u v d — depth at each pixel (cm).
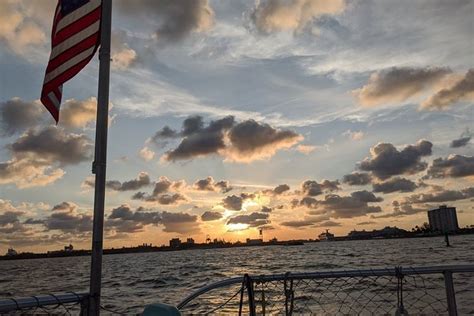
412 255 7838
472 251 8431
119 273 7269
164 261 14200
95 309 338
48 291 4434
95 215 354
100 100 374
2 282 6594
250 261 10069
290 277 421
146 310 326
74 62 427
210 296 2098
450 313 422
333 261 7219
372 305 1016
